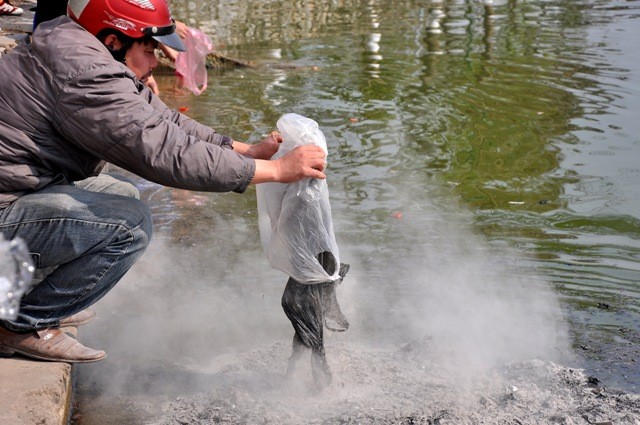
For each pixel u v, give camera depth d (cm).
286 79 955
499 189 621
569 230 547
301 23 1337
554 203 593
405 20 1324
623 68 968
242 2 1580
